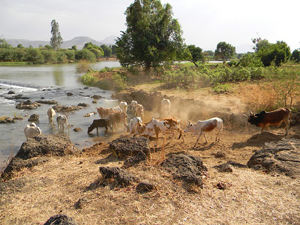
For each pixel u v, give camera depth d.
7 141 12.02
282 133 10.47
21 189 5.74
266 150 7.16
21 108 18.84
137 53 30.41
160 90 21.55
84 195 5.15
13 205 5.00
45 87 30.08
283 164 6.20
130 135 11.98
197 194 4.91
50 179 6.25
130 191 5.11
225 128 12.33
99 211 4.48
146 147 7.96
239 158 8.30
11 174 7.05
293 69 12.55
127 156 7.86
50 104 20.52
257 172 6.16
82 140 12.26
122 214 4.34
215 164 7.62
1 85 33.28
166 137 11.66
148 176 5.68
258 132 11.27
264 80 21.22
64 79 39.03
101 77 35.44
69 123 15.11
